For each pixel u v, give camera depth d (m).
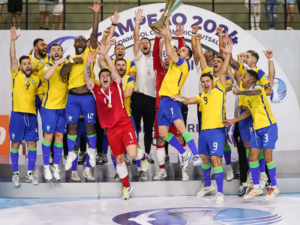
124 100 6.41
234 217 4.95
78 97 6.08
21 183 6.23
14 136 6.21
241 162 6.18
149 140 6.79
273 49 8.23
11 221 4.88
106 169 6.69
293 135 7.94
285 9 8.68
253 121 5.87
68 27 9.11
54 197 6.18
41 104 6.29
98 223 4.74
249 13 8.66
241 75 6.45
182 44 6.35
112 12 9.12
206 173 6.05
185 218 4.91
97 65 6.66
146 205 5.60
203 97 5.91
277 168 6.75
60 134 6.25
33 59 6.65
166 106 6.00
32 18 9.07
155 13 7.79
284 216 4.98
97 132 6.82
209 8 9.30
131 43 7.80
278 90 7.86
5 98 8.09
